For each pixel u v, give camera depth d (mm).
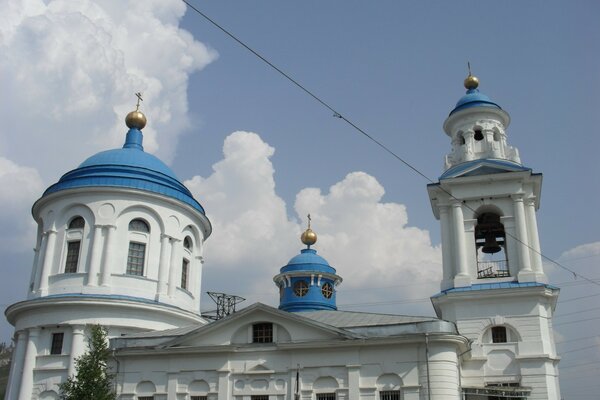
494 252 42750
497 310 38469
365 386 32594
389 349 33062
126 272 43406
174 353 35594
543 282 38594
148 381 35719
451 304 39125
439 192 42250
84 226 43875
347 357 33406
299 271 54500
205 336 35781
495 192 40938
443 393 31547
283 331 35031
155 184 45906
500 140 43594
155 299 43531
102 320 41000
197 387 34938
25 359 40844
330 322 36594
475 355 37781
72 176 45625
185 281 47250
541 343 37188
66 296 40938
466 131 43625
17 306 41875
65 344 40875
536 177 40594
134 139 50281
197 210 48156
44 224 45219
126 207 44375
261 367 34500
